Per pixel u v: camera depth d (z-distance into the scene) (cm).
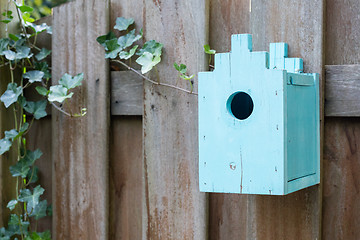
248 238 199
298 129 174
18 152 246
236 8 205
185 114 211
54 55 244
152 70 217
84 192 239
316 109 184
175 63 204
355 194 185
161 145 217
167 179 216
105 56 228
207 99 177
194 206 211
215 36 209
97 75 233
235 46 171
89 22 235
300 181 174
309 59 188
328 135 189
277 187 166
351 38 185
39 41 254
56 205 246
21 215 246
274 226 194
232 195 208
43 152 255
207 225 210
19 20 254
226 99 173
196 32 207
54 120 245
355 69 181
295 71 185
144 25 219
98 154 234
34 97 254
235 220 208
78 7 238
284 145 164
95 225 236
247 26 203
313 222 187
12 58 242
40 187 241
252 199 199
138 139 229
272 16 194
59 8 243
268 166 167
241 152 172
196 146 209
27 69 257
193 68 208
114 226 236
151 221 221
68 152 242
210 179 178
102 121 232
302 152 177
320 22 185
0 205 246
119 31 230
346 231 186
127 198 233
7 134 241
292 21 191
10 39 248
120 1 230
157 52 212
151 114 219
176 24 212
